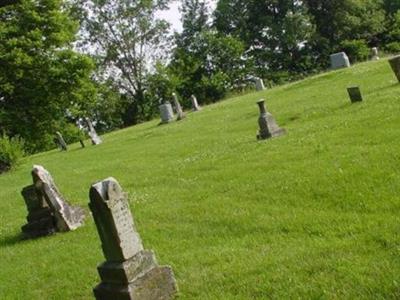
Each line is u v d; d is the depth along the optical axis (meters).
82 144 38.22
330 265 6.75
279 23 78.00
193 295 7.15
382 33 75.88
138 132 37.28
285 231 8.76
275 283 6.73
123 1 72.50
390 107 16.44
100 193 6.87
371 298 5.70
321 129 16.73
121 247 6.90
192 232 10.06
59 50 50.50
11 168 31.97
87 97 54.62
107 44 73.81
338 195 9.62
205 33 76.31
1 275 10.52
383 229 7.41
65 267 9.95
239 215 10.20
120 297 6.87
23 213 17.20
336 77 33.62
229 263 7.91
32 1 48.53
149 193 14.84
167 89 73.75
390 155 10.86
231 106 36.47
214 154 18.58
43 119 50.84
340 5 75.50
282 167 13.01
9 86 46.94
